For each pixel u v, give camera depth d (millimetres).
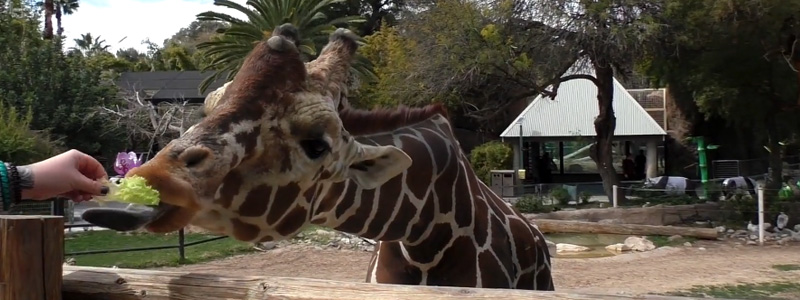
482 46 21516
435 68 22312
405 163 2893
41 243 2316
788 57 19656
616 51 20641
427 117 3703
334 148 2650
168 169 2229
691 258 13250
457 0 21938
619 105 30016
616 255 13602
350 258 12969
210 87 39188
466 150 34344
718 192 20875
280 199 2561
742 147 31062
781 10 18141
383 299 2184
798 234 16062
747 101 20453
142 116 29406
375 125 3375
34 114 28781
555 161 37438
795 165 26172
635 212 18047
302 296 2266
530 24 21484
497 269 3736
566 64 21828
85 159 2391
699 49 20703
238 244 13938
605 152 22891
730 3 18328
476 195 3836
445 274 3625
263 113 2479
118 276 2551
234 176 2443
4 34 30422
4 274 2271
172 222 2264
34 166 2262
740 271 11711
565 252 14281
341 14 45219
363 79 24609
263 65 2549
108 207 2168
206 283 2402
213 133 2385
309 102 2562
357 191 3098
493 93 24859
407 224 3387
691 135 32750
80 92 29938
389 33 31125
